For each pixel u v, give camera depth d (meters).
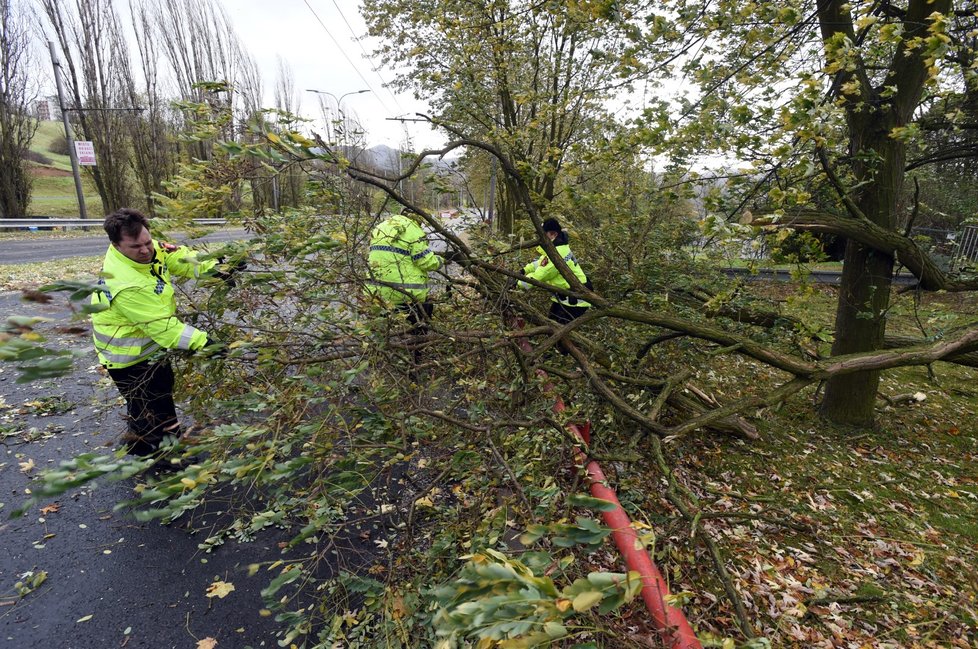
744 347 3.31
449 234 3.06
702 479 4.16
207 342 2.85
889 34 2.66
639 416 2.90
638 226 4.72
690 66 3.55
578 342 4.13
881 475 4.53
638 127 3.12
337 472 2.70
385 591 2.00
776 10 3.13
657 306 4.65
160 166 26.09
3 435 3.68
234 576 2.63
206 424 2.64
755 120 2.76
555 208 4.38
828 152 3.72
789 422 5.43
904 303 5.15
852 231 4.23
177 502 1.44
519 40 8.41
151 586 2.54
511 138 4.34
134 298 2.80
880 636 2.79
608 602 0.85
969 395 6.61
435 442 2.67
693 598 2.77
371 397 2.40
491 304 3.54
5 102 21.38
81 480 1.26
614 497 2.08
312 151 2.02
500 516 1.99
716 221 2.49
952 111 4.50
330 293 2.69
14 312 6.07
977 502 4.20
